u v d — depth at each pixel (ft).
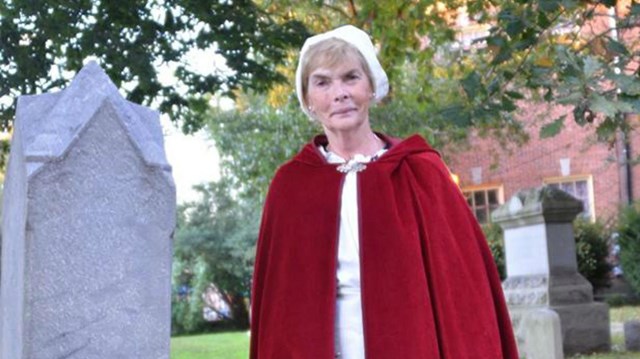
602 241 62.23
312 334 9.90
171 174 12.39
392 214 9.96
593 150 72.38
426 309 9.72
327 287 9.97
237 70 30.32
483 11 33.19
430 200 10.10
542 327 29.86
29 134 11.94
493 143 73.92
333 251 10.03
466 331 9.77
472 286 9.95
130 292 12.05
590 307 35.88
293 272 10.16
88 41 27.63
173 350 50.83
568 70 16.51
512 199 38.55
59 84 28.22
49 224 11.71
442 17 36.32
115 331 11.94
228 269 72.90
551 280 36.19
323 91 10.23
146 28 28.58
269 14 31.83
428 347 9.62
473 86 19.84
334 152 10.55
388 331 9.68
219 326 74.49
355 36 10.24
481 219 74.49
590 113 17.01
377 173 10.16
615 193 71.56
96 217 11.94
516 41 20.95
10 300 13.05
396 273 9.79
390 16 33.53
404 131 47.24
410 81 48.14
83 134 11.96
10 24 27.22
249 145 54.49
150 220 12.21
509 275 39.40
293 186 10.48
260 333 10.39
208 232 72.84
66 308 11.76
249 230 73.15
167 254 12.27
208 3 28.78
